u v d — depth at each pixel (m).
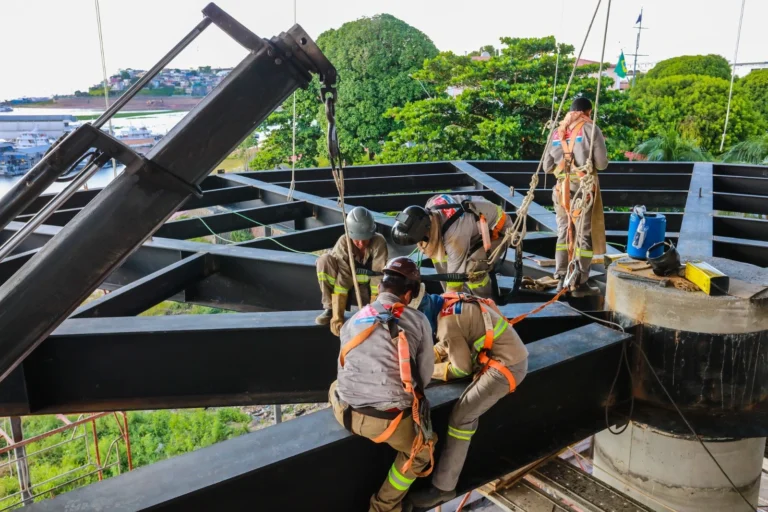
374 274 4.46
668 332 5.08
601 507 5.08
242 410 19.11
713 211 10.57
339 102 32.91
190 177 3.38
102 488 3.29
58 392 4.98
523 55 30.91
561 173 6.01
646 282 5.26
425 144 27.36
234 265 7.21
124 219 3.34
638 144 27.00
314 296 6.83
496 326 3.73
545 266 7.29
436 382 4.24
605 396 5.20
